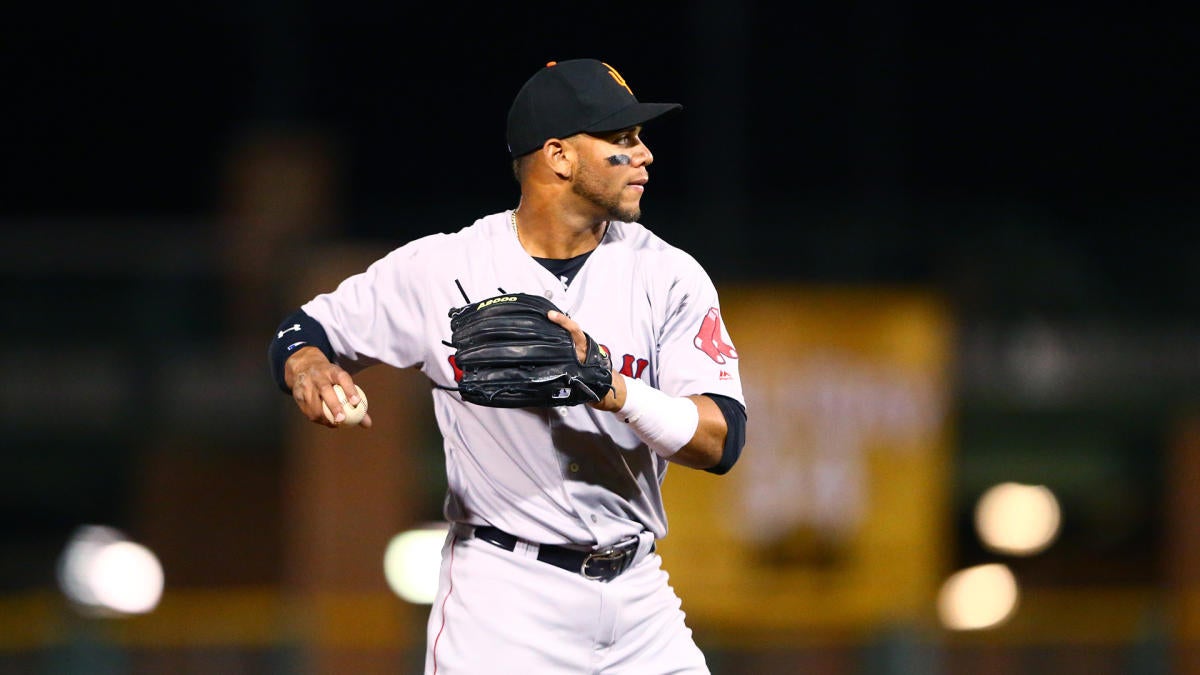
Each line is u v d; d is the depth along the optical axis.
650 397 12.52
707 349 13.34
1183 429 34.22
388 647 30.09
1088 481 46.44
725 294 35.38
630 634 13.76
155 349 44.56
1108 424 46.12
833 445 34.91
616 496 13.58
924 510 34.78
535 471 13.43
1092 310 45.59
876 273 44.56
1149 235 46.84
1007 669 29.78
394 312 13.75
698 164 51.41
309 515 32.53
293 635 29.75
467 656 13.65
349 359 13.96
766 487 34.69
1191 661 30.08
